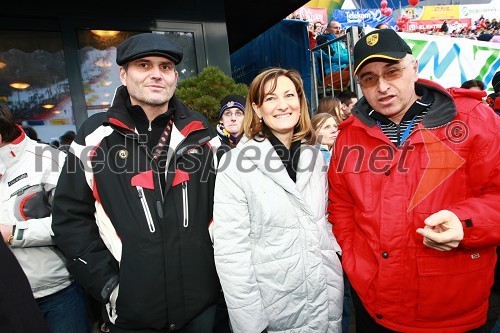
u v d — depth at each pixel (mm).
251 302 1387
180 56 1492
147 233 1395
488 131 1254
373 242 1393
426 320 1366
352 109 1521
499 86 3322
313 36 8000
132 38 1436
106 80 4066
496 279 3082
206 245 1528
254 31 6602
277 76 1464
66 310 1743
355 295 1659
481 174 1256
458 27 11766
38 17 3711
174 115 1573
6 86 3699
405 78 1301
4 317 818
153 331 1459
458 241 1172
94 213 1493
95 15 3939
